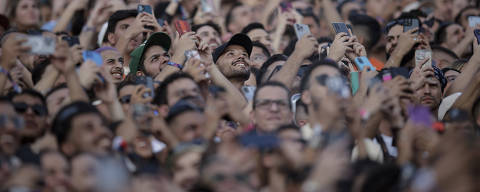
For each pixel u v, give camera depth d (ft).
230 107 46.91
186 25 58.39
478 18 72.38
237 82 59.26
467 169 30.71
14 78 52.31
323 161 36.37
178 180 39.32
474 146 30.99
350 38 56.70
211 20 74.74
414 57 61.46
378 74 49.75
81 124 39.22
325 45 62.80
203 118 43.19
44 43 45.75
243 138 37.76
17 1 69.77
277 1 78.74
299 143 38.78
